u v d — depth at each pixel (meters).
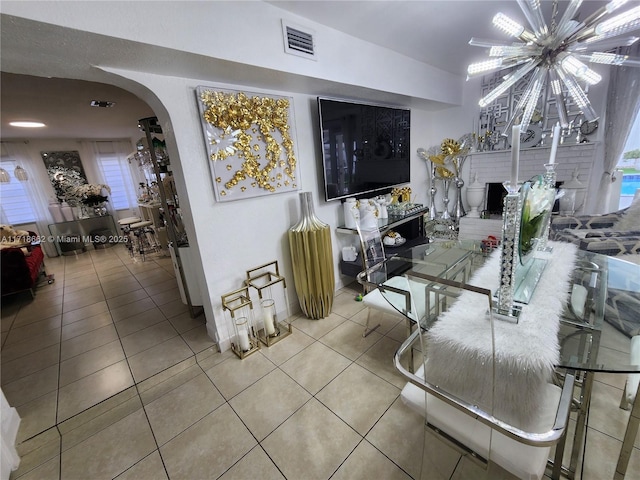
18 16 0.99
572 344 1.01
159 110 1.79
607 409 1.44
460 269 1.63
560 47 1.47
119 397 1.77
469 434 0.96
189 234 2.03
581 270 1.50
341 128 2.66
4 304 3.36
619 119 2.96
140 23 1.25
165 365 2.03
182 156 1.79
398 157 3.49
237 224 2.12
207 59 1.51
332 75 2.12
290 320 2.52
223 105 1.89
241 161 2.04
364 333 2.23
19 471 1.36
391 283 1.72
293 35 1.84
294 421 1.53
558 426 0.81
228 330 2.17
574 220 2.83
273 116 2.16
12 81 2.44
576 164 3.38
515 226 0.98
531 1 1.29
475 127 4.01
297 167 2.42
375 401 1.61
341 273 3.03
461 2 1.89
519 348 0.88
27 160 5.16
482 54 2.85
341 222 2.94
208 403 1.69
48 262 5.11
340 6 1.81
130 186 6.32
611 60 1.46
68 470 1.35
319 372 1.87
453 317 1.07
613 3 1.19
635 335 1.05
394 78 2.71
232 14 1.55
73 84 2.64
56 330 2.66
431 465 1.23
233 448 1.41
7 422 1.48
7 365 2.16
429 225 4.11
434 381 1.02
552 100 3.38
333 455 1.34
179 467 1.34
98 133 5.29
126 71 1.54
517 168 0.95
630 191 3.17
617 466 1.09
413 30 2.25
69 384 1.91
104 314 2.90
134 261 4.71
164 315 2.77
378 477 1.23
